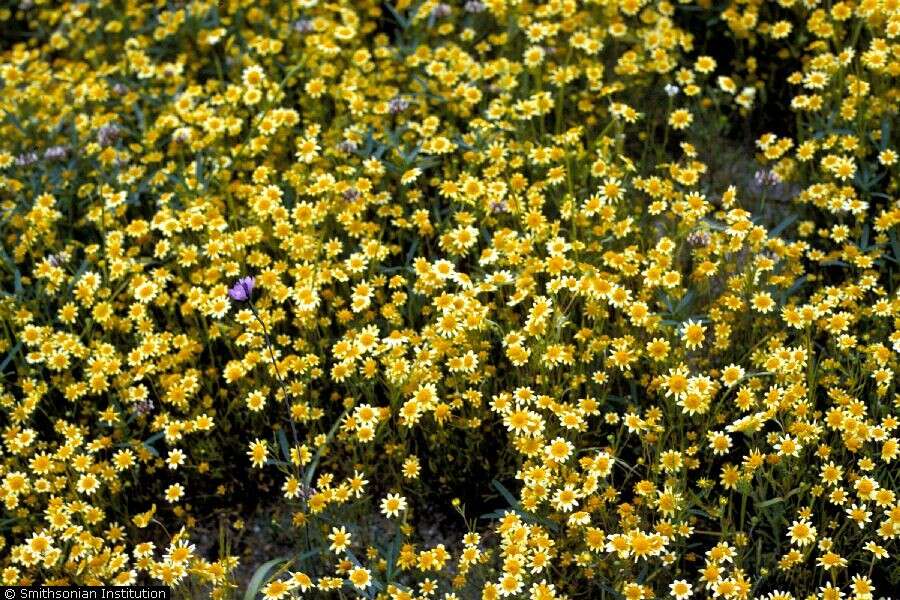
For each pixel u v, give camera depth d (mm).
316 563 1902
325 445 1907
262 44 2273
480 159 2113
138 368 1976
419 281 1993
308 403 1979
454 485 1963
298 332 2068
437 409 1893
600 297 1927
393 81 2307
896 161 2098
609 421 1904
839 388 1918
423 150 2119
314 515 1874
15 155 2283
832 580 1847
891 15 2121
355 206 2064
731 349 1969
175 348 2039
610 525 1865
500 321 2004
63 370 2045
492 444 1975
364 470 1950
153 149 2225
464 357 1906
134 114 2338
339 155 2135
